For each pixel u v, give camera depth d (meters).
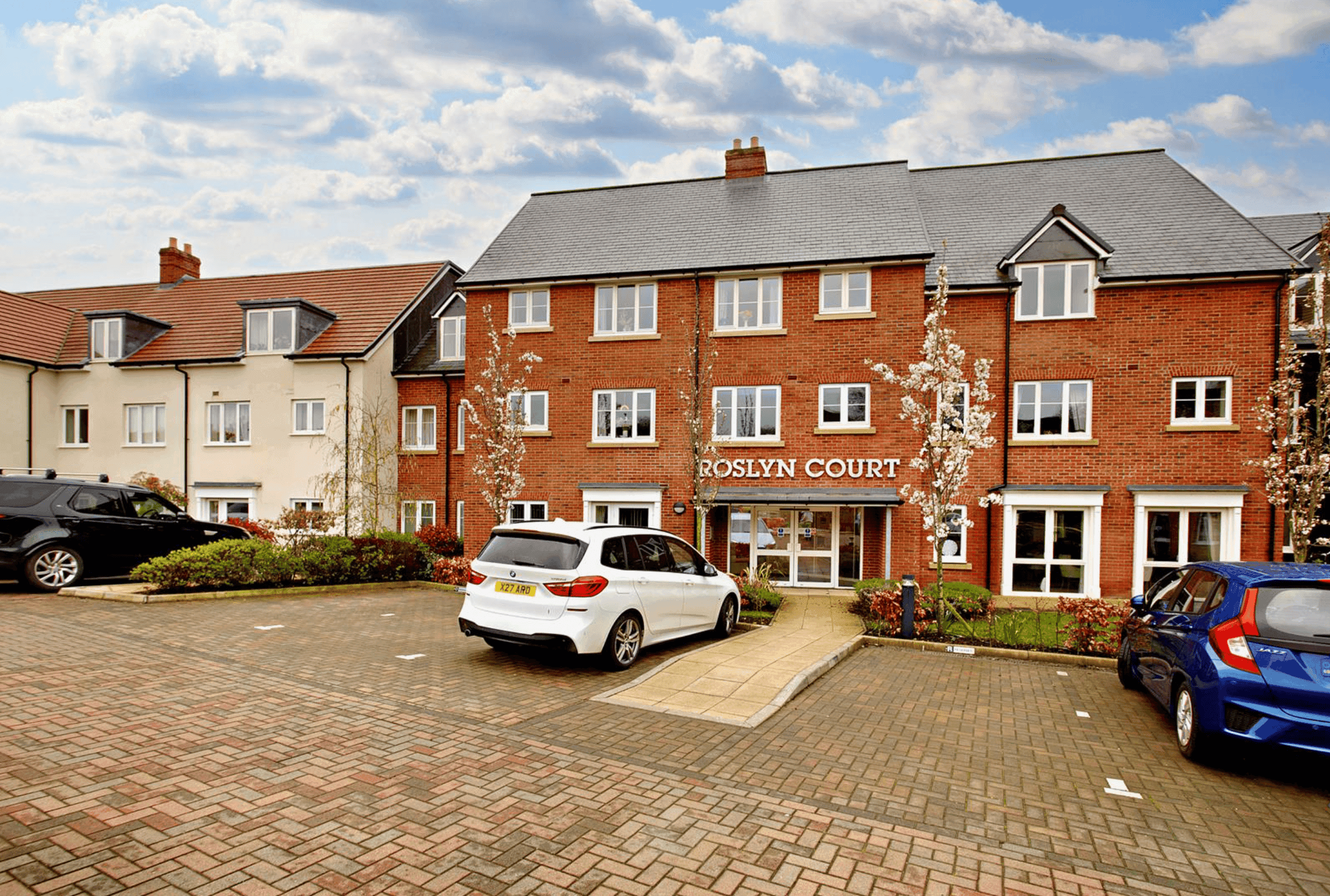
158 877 3.31
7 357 21.00
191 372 21.33
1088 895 3.54
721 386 15.90
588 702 6.49
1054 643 9.68
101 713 5.55
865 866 3.72
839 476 15.20
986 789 4.82
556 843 3.82
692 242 17.03
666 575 8.69
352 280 23.78
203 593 11.34
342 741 5.20
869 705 6.84
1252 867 3.87
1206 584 6.09
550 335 16.92
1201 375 14.52
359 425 19.73
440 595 13.12
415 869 3.50
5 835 3.62
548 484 16.77
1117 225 16.27
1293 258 14.38
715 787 4.67
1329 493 12.81
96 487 11.64
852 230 16.19
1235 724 5.04
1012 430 15.27
